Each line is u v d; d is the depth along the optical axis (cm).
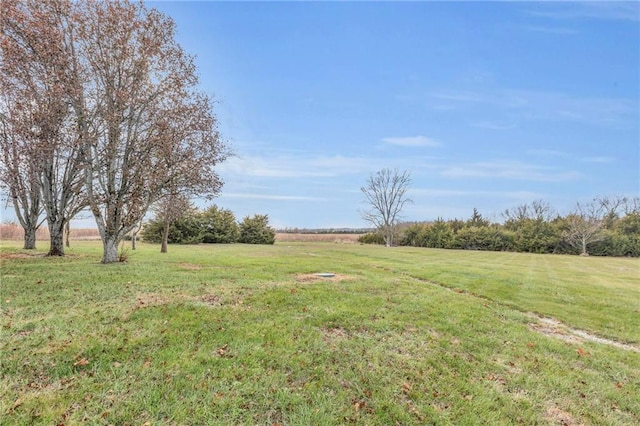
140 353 390
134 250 1922
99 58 1089
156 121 1092
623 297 928
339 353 426
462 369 411
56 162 1291
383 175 4738
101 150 1089
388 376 378
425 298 744
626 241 3406
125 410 288
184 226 3272
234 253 1875
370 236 4844
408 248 3509
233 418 286
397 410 315
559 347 509
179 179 1143
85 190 1277
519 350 486
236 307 586
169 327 470
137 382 331
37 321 474
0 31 977
